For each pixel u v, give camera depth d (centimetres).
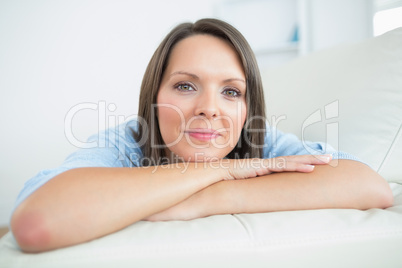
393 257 33
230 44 54
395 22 182
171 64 53
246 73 55
